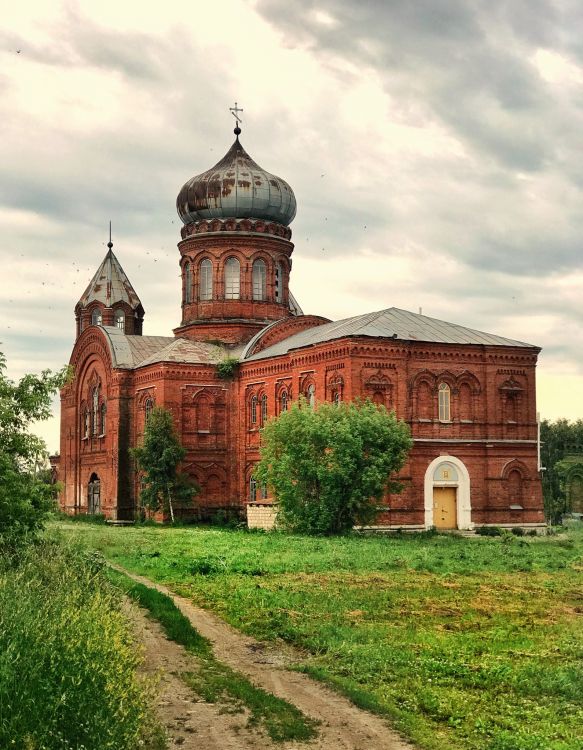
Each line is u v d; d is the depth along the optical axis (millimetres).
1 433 29125
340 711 16406
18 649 14328
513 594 28906
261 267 75625
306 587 29844
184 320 76875
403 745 14641
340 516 51875
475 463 59812
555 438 100500
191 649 20969
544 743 14438
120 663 15234
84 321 88875
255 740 14773
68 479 85188
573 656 20156
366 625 23594
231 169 75625
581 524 76875
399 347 57688
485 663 19422
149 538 49344
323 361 59375
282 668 19609
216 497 70688
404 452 52531
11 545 25609
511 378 61375
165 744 14328
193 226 76062
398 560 37312
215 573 33312
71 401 85188
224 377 71062
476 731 15195
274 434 52844
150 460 68562
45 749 12570
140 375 73688
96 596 18859
